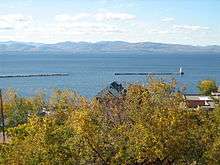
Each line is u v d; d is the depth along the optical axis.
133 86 39.16
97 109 38.97
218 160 35.44
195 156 35.31
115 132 36.03
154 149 34.06
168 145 34.41
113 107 38.94
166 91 37.53
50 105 59.94
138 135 34.53
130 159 35.28
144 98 36.91
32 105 81.50
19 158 35.94
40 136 35.50
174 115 34.84
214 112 46.62
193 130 35.56
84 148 35.84
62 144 35.53
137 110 36.72
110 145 36.00
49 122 36.12
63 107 46.81
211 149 35.34
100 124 37.12
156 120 34.69
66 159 35.34
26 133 42.53
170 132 34.56
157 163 35.66
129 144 34.97
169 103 36.97
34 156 35.28
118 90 49.28
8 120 81.00
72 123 37.78
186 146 35.06
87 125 35.62
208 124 37.31
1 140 68.69
